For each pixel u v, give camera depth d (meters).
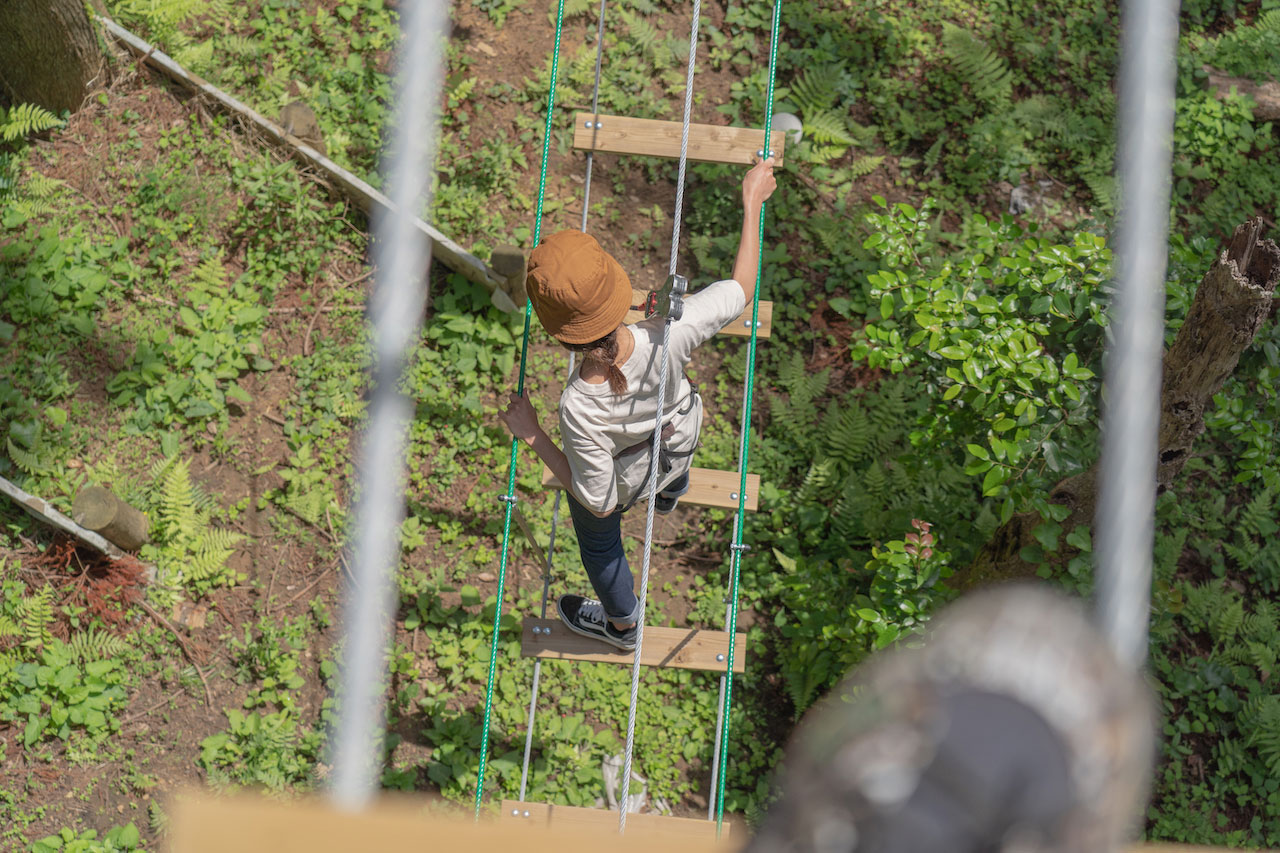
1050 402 4.86
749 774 6.10
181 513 6.30
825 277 7.50
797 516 6.71
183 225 7.08
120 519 6.00
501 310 7.04
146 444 6.57
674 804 6.01
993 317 5.10
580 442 3.35
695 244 7.42
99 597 6.05
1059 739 0.55
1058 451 4.85
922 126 8.00
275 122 7.31
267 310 7.01
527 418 3.65
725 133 5.07
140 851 5.61
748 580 6.56
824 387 6.95
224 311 6.90
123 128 7.28
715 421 7.03
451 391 6.89
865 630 5.68
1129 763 0.57
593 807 5.93
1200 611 6.52
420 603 6.34
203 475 6.58
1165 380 4.53
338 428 6.75
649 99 7.75
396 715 6.10
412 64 7.66
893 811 0.54
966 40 8.08
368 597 6.31
